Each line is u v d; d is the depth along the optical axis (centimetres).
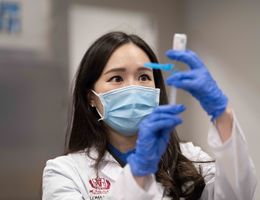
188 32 354
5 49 313
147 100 169
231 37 301
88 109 188
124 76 171
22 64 317
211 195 170
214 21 320
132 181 136
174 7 360
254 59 277
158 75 186
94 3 336
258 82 273
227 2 305
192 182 178
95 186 177
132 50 171
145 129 132
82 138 192
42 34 322
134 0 348
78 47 330
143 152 133
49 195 171
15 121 315
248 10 283
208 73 130
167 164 178
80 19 331
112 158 182
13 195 313
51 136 324
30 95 320
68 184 172
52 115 325
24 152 317
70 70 328
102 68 173
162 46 355
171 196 173
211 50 325
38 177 319
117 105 169
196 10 343
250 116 283
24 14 317
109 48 172
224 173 145
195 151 203
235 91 298
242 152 139
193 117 343
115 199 137
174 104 136
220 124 137
